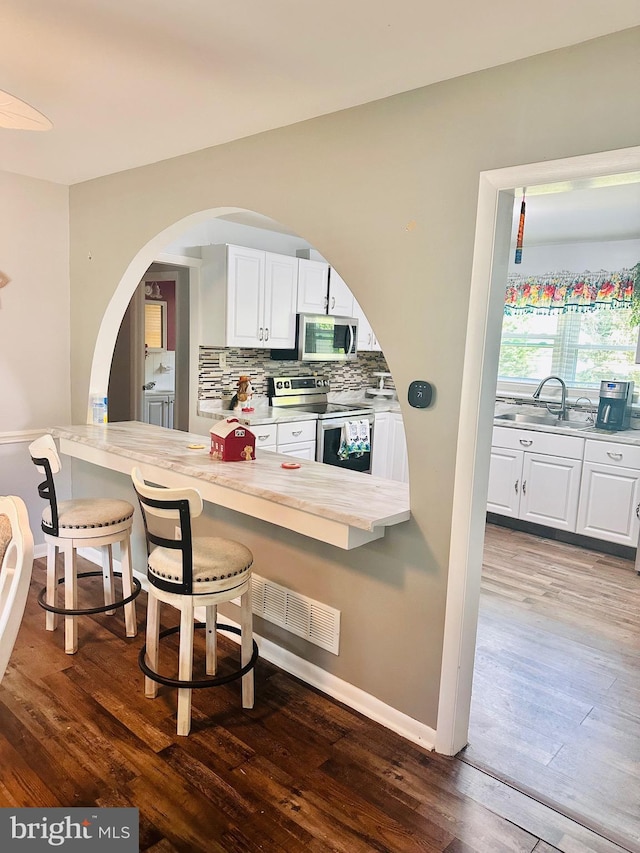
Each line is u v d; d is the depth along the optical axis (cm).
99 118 240
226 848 171
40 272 362
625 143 159
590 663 284
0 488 362
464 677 212
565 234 456
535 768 212
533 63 173
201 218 294
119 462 295
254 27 164
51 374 376
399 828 181
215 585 212
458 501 201
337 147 223
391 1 147
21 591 137
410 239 205
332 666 247
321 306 499
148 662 235
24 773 196
